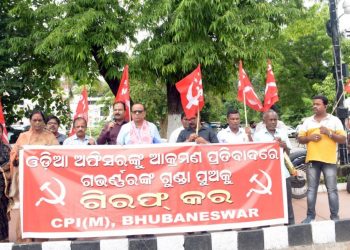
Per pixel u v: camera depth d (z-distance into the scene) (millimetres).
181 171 5352
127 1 10312
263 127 6043
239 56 9273
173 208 5312
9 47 10508
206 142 5676
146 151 5309
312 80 25703
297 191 8266
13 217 7363
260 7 9234
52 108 11883
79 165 5211
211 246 5273
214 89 11156
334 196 6008
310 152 6109
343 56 22891
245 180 5480
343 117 9758
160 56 9234
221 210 5406
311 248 5508
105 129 6477
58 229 5133
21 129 11766
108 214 5211
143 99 18594
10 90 10352
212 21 9008
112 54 9859
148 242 5156
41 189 5141
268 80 6449
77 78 10156
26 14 10328
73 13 9789
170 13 9359
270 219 5512
